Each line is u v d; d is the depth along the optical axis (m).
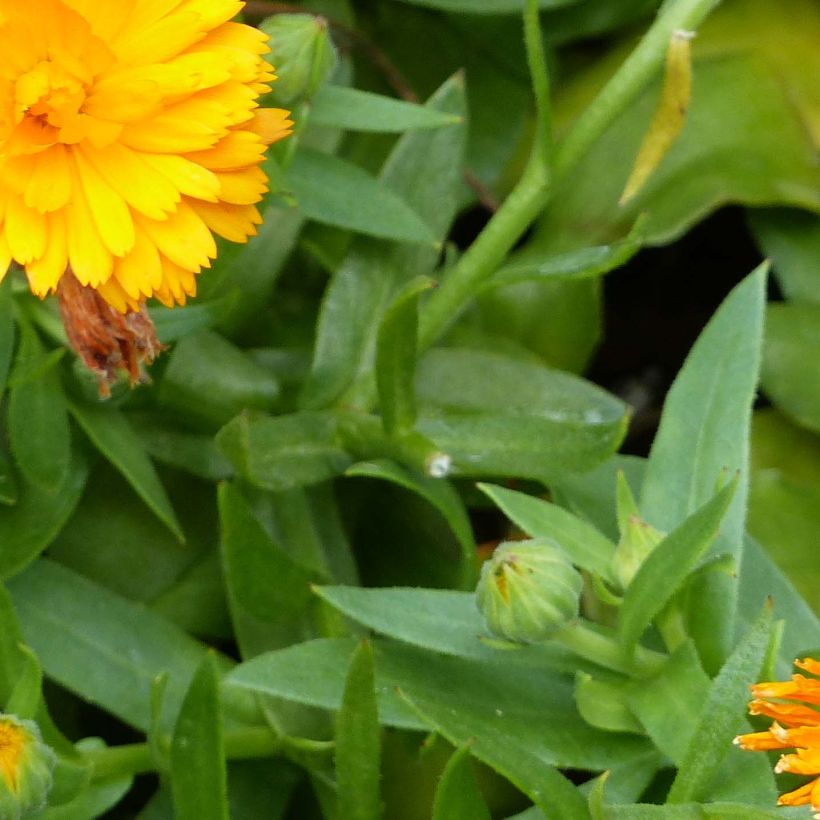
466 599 0.60
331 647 0.60
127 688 0.62
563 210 0.69
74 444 0.63
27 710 0.59
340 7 0.68
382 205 0.64
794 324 0.67
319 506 0.65
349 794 0.59
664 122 0.62
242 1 0.60
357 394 0.65
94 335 0.60
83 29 0.58
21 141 0.58
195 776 0.59
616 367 0.71
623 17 0.69
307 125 0.66
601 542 0.61
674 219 0.68
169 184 0.58
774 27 0.69
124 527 0.64
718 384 0.61
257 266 0.66
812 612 0.63
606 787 0.60
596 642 0.60
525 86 0.70
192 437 0.65
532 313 0.68
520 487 0.66
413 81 0.70
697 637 0.60
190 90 0.58
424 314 0.65
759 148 0.68
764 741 0.57
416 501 0.66
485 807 0.58
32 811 0.58
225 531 0.61
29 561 0.62
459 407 0.66
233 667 0.63
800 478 0.67
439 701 0.60
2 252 0.58
